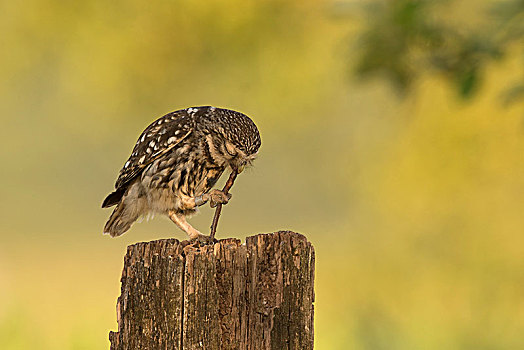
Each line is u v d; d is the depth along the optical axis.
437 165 15.45
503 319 12.58
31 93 19.09
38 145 26.31
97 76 17.16
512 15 6.83
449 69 7.09
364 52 7.15
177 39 16.70
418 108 15.33
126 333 4.94
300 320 4.96
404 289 14.92
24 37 17.50
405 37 7.01
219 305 4.93
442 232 15.56
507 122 14.28
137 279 4.95
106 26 16.95
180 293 4.89
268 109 17.50
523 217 14.95
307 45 16.58
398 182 16.39
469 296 14.01
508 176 14.95
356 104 18.16
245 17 16.34
